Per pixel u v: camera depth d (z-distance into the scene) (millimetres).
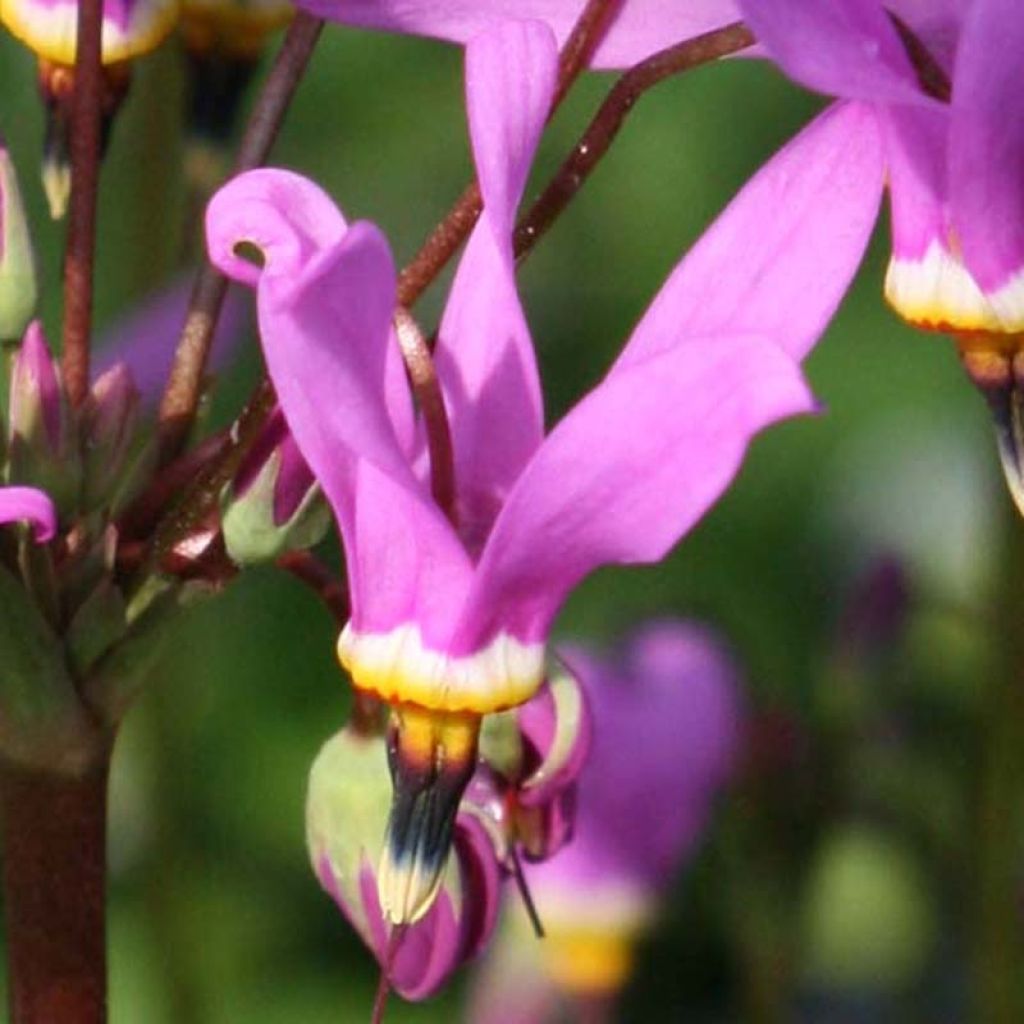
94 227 263
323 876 262
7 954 272
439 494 245
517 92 240
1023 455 243
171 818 352
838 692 343
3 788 269
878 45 238
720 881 342
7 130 361
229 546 255
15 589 260
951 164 239
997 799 336
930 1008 371
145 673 264
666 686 336
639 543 238
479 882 259
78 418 260
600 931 341
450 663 244
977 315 242
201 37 286
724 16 253
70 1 270
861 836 348
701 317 242
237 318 310
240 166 265
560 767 260
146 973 391
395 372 244
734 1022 368
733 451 234
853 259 242
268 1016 392
